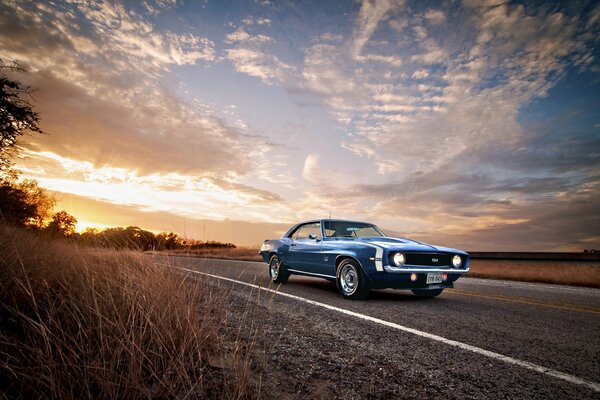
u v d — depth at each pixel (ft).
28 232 16.55
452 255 17.60
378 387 6.63
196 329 7.64
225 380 5.73
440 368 7.72
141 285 9.12
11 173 29.60
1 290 8.31
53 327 6.91
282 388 6.29
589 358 8.68
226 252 66.13
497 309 15.20
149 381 6.05
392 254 16.11
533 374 7.49
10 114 35.88
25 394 5.20
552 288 24.58
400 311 14.14
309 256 20.45
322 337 9.79
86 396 5.13
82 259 12.19
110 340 6.61
